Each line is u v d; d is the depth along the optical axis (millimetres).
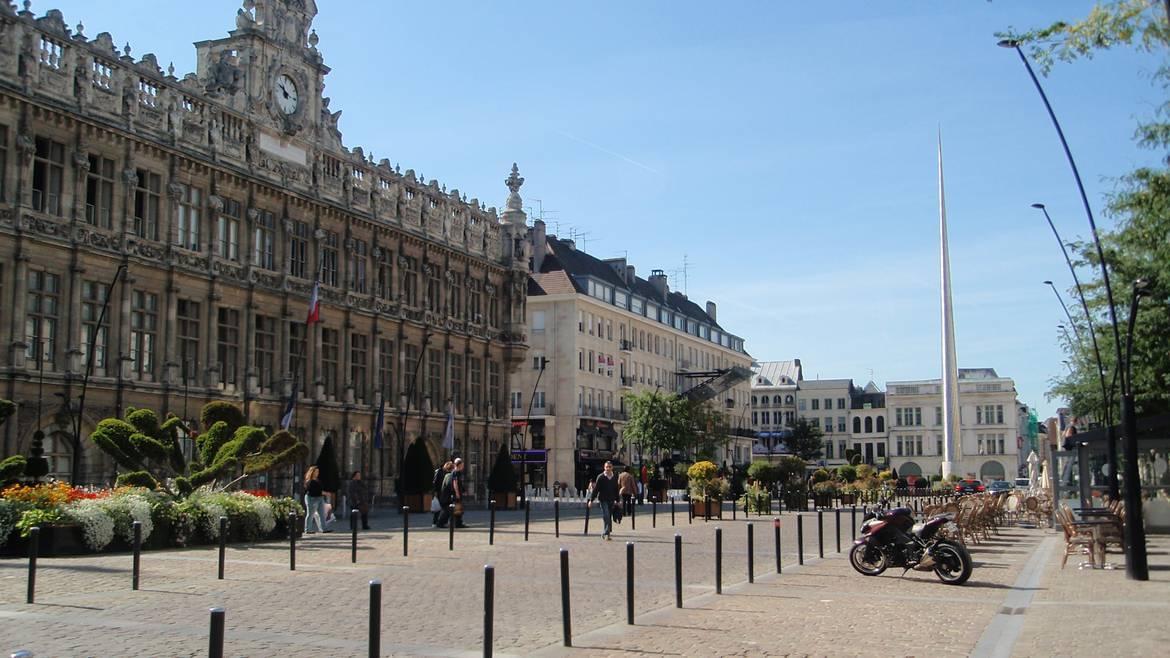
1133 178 28703
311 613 16391
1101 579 22594
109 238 43062
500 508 61062
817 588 20609
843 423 173625
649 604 18016
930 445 166875
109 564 22969
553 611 16984
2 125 39000
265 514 30766
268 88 52625
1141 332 35688
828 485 66312
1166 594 19750
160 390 45094
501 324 75875
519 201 77875
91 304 42500
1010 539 35781
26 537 24047
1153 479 35094
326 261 57344
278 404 52250
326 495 38688
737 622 15992
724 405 127812
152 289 45344
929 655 13391
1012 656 13250
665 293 117812
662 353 110375
